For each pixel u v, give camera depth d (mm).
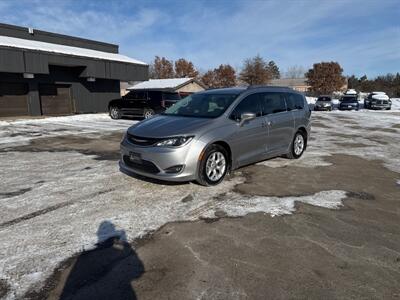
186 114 5965
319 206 4605
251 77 52250
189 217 4152
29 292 2662
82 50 22875
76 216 4145
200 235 3664
